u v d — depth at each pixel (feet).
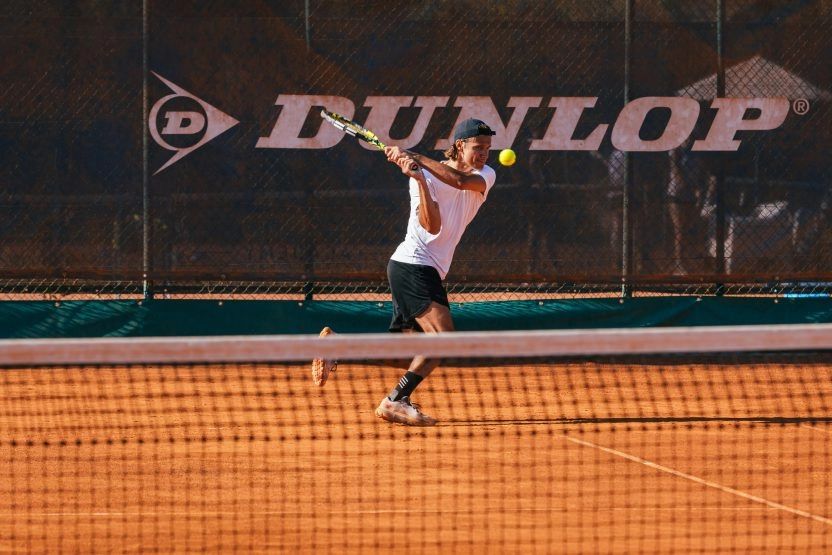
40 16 101.35
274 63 102.53
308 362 99.71
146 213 102.53
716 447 66.28
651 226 104.63
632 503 52.95
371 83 102.99
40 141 101.86
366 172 103.19
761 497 54.44
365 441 67.46
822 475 59.26
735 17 104.17
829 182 104.99
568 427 72.43
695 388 89.56
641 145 104.42
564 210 104.27
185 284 103.09
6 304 101.14
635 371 97.81
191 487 55.57
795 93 104.63
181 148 102.53
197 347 45.39
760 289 104.99
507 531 48.03
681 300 104.37
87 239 102.42
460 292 104.27
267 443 66.74
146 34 101.86
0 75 101.35
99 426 71.82
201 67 102.42
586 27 103.65
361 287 103.76
